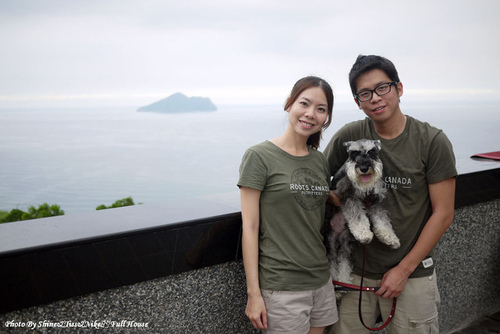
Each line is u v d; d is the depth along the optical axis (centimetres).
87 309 183
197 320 219
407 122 231
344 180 262
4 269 158
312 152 222
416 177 222
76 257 174
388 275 227
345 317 247
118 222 201
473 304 376
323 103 208
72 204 7944
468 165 369
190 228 206
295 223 202
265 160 202
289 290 199
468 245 360
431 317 233
